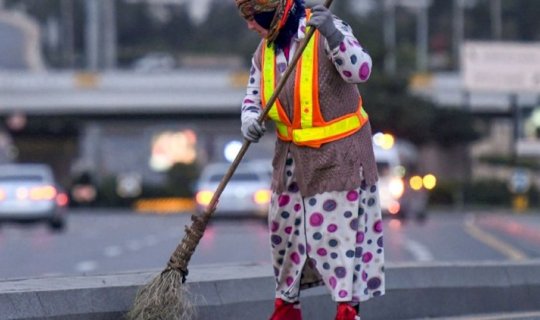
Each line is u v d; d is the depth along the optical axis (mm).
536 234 69875
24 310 18016
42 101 149250
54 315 18359
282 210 17625
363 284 17438
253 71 17641
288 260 17688
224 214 82938
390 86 155250
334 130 17094
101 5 167875
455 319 24141
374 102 153375
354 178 17141
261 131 17078
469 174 177375
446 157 175250
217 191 17359
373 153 17594
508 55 125250
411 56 190875
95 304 18875
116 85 149500
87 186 156750
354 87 17344
